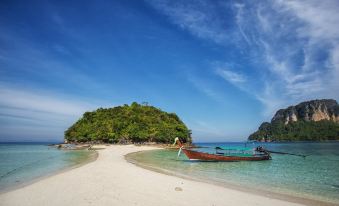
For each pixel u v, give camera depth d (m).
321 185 16.84
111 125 105.44
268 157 36.97
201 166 26.45
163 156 41.25
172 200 11.10
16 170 22.00
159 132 99.94
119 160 29.45
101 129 103.88
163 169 22.41
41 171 21.06
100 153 43.84
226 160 31.89
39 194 11.77
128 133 101.69
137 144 94.69
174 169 23.08
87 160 30.86
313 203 11.73
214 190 13.34
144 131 101.31
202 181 16.47
